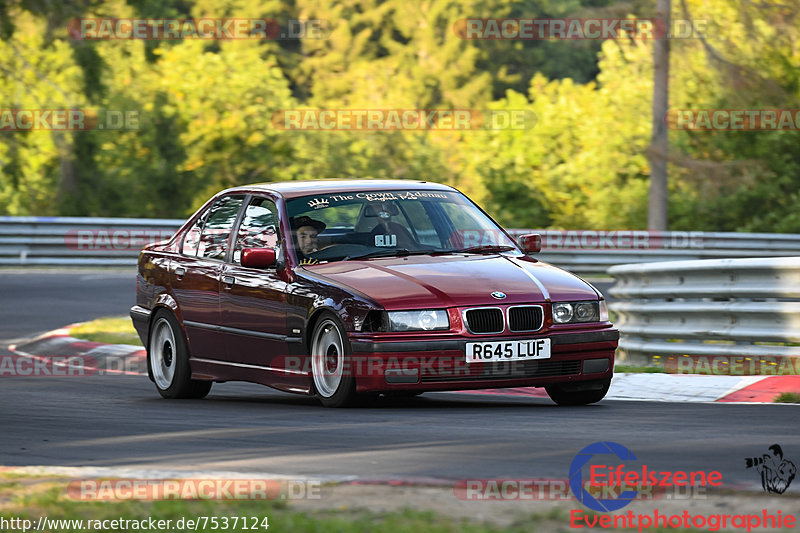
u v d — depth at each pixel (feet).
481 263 86.89
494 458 59.77
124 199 364.17
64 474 57.93
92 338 143.02
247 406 90.17
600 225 367.25
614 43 383.65
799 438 64.64
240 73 390.21
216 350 95.35
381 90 453.99
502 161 383.24
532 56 568.41
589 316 84.23
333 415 79.15
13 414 86.22
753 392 87.71
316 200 92.68
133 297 201.36
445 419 75.97
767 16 317.01
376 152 386.32
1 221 255.70
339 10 599.98
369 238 90.22
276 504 49.34
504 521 45.11
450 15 570.87
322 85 572.51
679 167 294.66
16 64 365.81
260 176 382.22
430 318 80.02
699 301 110.22
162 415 84.48
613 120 374.84
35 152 372.17
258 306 90.07
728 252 263.08
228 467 59.41
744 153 351.87
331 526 44.55
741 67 294.66
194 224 103.14
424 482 52.54
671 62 305.12
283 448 65.41
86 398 99.04
